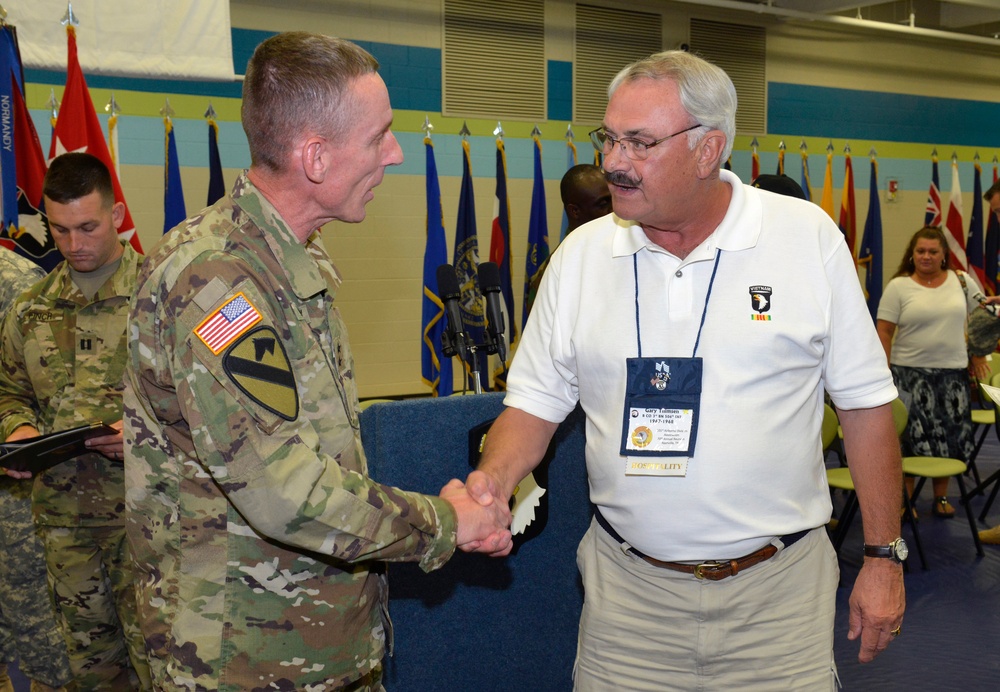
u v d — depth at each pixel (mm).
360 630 1350
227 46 3955
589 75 6914
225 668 1232
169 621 1242
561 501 2020
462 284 5418
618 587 1604
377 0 6137
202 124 5711
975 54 8680
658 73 1444
